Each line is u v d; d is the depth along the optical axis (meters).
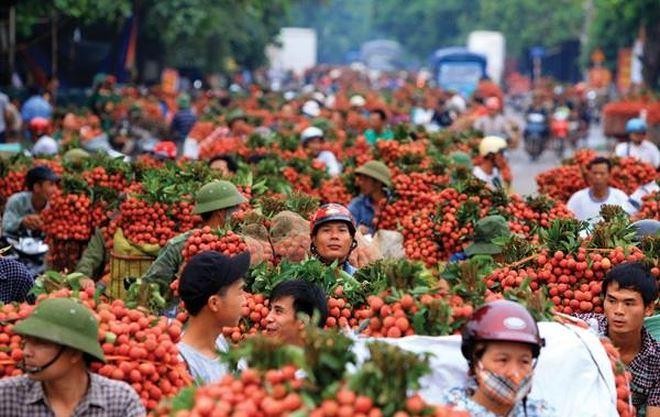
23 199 28.14
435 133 41.66
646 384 16.47
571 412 13.81
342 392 10.82
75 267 28.06
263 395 11.10
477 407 12.43
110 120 65.06
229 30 117.19
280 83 179.00
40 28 77.38
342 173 34.12
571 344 14.06
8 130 53.47
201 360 14.90
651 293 16.33
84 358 12.99
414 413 10.90
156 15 89.81
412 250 24.81
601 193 30.61
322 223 20.23
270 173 32.25
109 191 27.77
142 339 14.12
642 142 42.53
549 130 95.62
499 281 18.12
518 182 73.25
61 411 12.94
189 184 25.81
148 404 13.93
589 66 161.50
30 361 12.67
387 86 186.00
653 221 21.31
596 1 128.62
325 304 15.75
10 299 19.84
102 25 88.88
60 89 80.56
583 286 18.50
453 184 27.06
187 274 15.07
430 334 13.91
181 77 118.19
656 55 104.88
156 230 25.02
